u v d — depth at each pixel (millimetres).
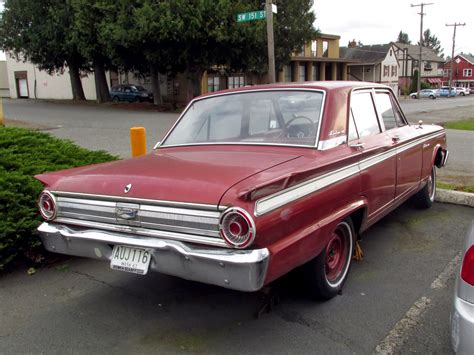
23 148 6578
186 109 4570
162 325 3455
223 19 23094
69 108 28062
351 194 3723
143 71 30859
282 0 26828
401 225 5629
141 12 22750
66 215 3453
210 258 2781
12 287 4164
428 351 3057
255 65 27172
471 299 2365
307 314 3551
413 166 5234
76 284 4203
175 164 3475
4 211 4664
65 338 3314
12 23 30141
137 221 3086
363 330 3326
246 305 3723
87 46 26453
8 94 52438
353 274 4266
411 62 78562
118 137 13891
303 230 3145
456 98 64812
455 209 6273
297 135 3762
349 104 4133
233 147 3908
